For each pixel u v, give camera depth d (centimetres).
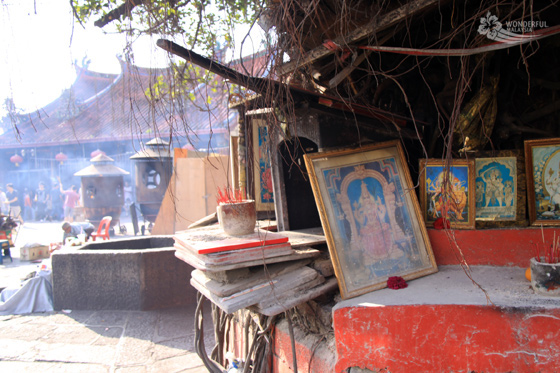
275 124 279
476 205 335
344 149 335
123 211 2162
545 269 260
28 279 680
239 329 408
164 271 659
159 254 656
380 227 323
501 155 332
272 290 282
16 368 470
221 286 291
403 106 435
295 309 339
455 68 389
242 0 380
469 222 330
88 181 1526
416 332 261
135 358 489
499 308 249
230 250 280
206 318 612
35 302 661
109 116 1980
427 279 310
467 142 361
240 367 369
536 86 400
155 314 629
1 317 629
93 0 380
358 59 321
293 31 266
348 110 367
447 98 396
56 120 2162
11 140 2211
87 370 464
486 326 251
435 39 387
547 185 321
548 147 321
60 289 660
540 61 395
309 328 327
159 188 1366
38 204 2116
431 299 268
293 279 298
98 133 1919
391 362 265
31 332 569
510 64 396
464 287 287
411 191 336
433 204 339
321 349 305
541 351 243
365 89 399
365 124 387
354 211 321
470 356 254
